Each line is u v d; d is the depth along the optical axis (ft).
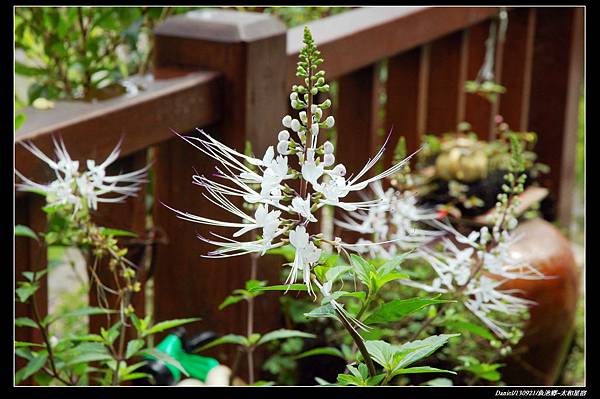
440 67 6.17
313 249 3.12
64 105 4.25
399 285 4.96
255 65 4.69
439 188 5.44
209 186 3.14
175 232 4.80
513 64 6.70
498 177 5.43
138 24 5.32
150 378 4.03
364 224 4.33
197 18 4.74
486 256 3.96
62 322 5.57
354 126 5.59
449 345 4.92
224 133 4.71
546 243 5.33
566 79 6.84
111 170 4.38
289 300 5.01
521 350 5.09
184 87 4.52
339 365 5.01
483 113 6.46
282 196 3.13
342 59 5.16
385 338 4.88
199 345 4.41
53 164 3.86
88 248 4.24
